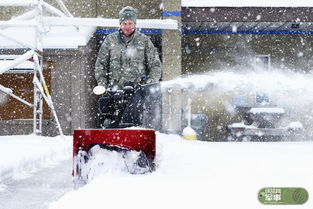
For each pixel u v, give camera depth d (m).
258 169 4.86
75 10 19.27
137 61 6.62
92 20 14.55
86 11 19.25
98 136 4.62
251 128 19.12
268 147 10.34
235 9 17.62
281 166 5.23
